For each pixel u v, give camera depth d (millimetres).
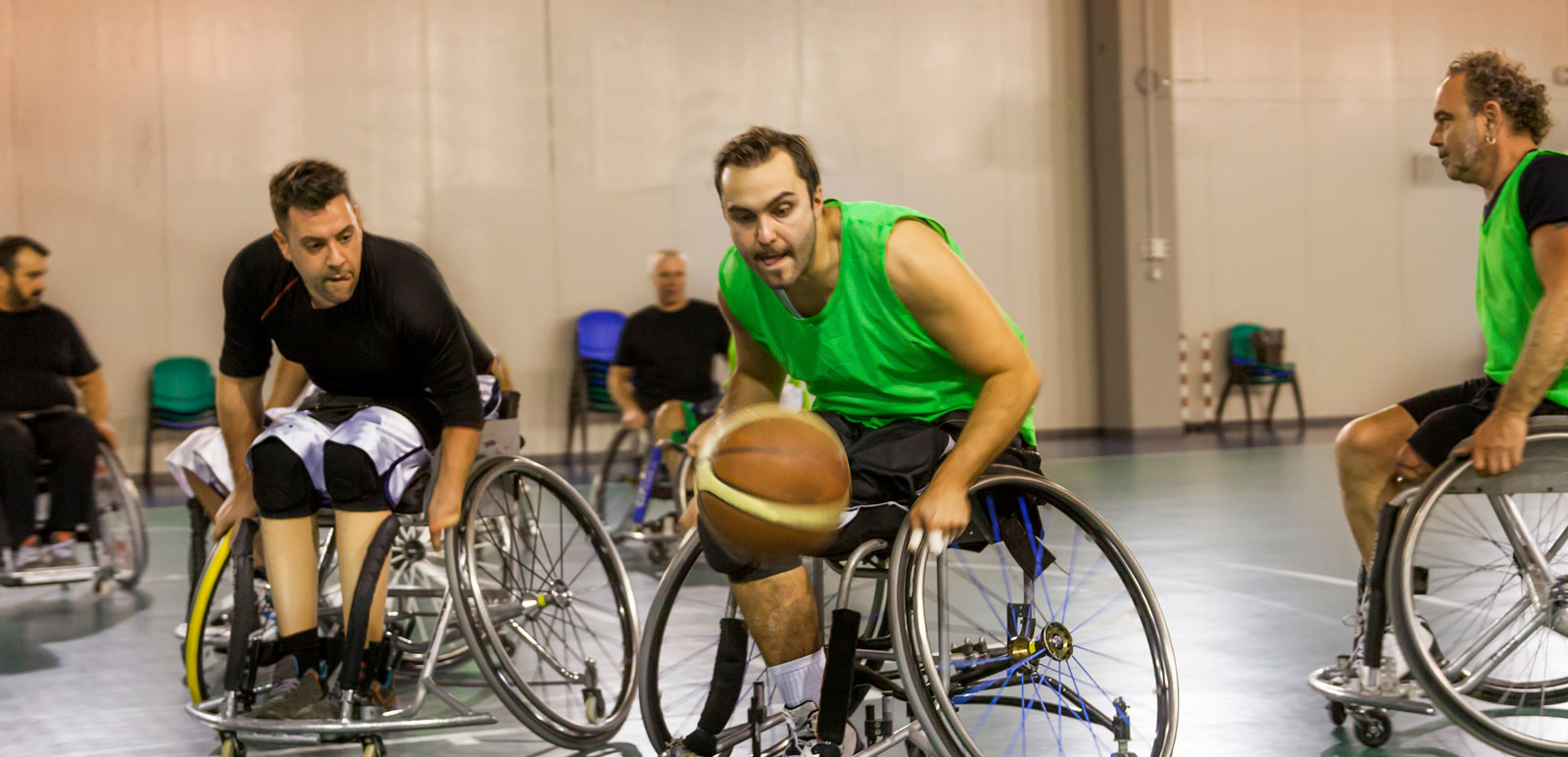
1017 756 2660
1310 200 12914
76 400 5027
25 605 4730
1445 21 13156
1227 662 3467
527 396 10867
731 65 11344
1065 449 10672
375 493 2713
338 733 2559
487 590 3074
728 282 2383
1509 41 13273
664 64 11164
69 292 9828
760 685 2211
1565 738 2717
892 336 2211
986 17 11984
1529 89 2566
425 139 10609
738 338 2518
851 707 2295
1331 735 2785
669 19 11164
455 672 3574
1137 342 12070
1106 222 12195
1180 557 5199
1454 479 2463
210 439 3600
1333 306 13031
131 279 9945
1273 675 3328
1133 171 12039
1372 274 13109
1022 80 12117
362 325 2719
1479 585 4473
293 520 2734
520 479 3055
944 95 11914
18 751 2857
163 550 6094
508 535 3414
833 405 2393
